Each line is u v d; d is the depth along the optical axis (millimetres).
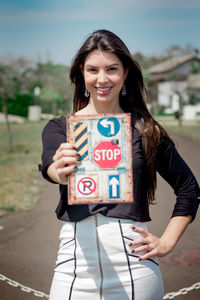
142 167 1980
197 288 3895
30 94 37969
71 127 1748
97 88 1993
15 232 6055
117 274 1867
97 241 1869
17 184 9391
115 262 1860
